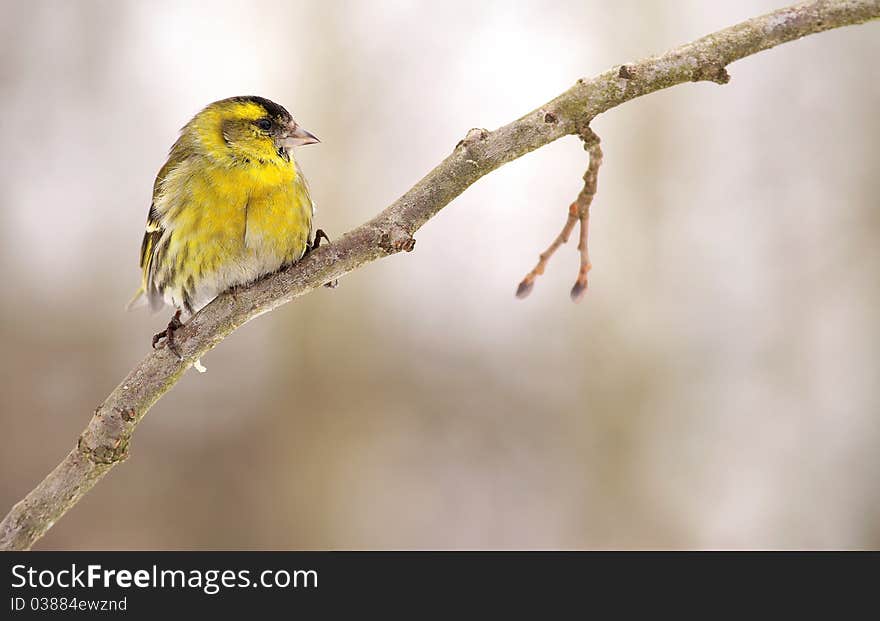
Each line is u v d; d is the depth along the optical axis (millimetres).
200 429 13469
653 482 12867
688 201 14156
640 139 14367
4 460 12914
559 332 13836
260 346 13938
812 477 12578
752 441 12867
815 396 13008
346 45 14969
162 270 6812
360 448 13492
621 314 13672
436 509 12984
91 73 14812
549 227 14391
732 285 13656
